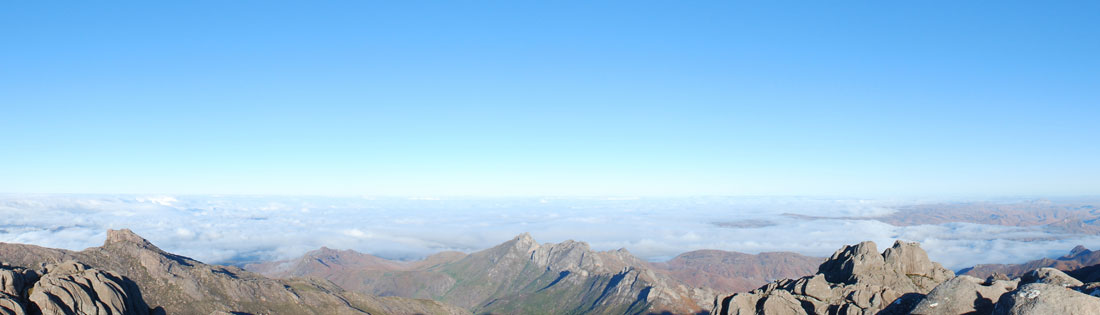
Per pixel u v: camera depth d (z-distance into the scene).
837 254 175.50
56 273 177.50
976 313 108.69
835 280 162.62
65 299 156.50
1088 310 90.56
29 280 162.88
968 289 114.25
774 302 134.00
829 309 134.75
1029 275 124.88
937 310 112.81
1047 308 92.62
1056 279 117.31
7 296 144.75
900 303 127.12
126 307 182.25
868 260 160.50
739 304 137.00
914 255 161.50
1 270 153.00
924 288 146.75
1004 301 99.94
